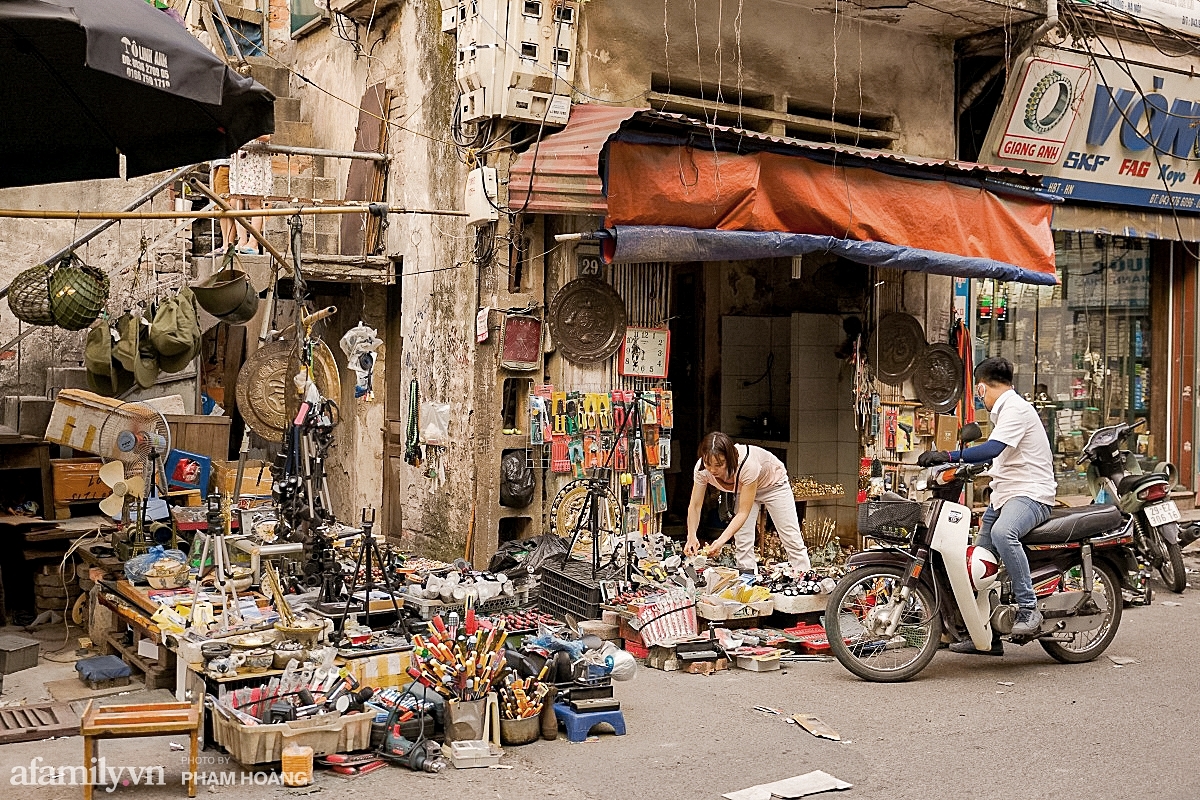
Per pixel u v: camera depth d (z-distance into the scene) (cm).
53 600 746
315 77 1138
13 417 834
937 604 654
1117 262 1259
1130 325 1277
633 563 747
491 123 810
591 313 849
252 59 1220
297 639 542
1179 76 1120
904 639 686
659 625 676
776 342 1139
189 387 870
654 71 876
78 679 605
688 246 767
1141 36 1090
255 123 612
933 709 593
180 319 659
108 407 728
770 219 804
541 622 678
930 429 1039
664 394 885
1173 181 1177
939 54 1043
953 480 655
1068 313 1214
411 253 924
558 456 834
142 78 477
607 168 730
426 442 889
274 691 507
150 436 719
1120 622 764
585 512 800
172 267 888
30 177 666
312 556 638
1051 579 684
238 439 1066
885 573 649
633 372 872
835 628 647
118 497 662
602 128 742
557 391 839
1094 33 1036
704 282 1121
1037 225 952
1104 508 703
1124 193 1145
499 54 793
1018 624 654
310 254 936
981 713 587
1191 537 967
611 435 858
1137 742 541
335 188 1047
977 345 1119
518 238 824
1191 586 973
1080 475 1227
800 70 952
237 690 505
